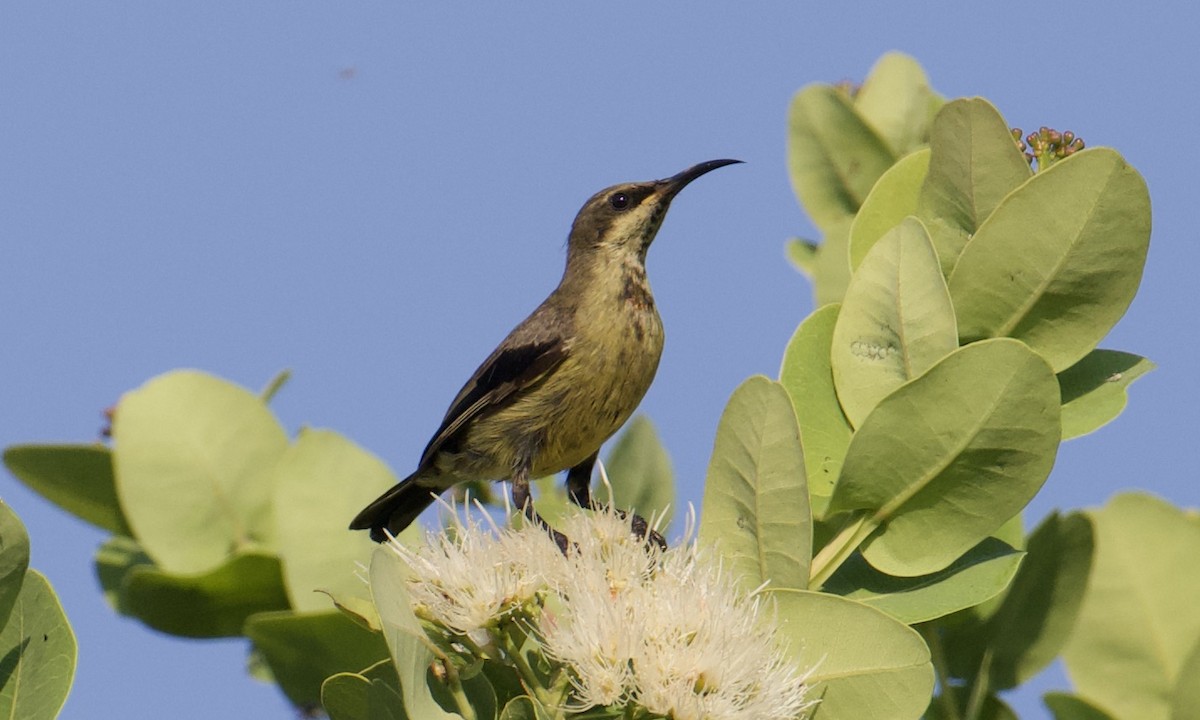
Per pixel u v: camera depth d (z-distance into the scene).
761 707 6.80
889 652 7.20
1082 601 9.13
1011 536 9.35
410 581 7.43
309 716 9.05
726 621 6.96
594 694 6.86
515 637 7.46
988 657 8.95
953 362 7.86
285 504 9.87
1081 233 8.51
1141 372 8.73
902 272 8.64
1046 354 8.70
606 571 7.34
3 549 7.01
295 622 8.82
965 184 8.98
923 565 8.02
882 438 7.99
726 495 7.75
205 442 10.41
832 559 8.12
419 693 6.71
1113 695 9.83
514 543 7.41
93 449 10.48
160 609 9.99
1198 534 10.05
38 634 7.18
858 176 12.01
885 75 12.26
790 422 7.57
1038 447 7.78
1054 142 9.35
